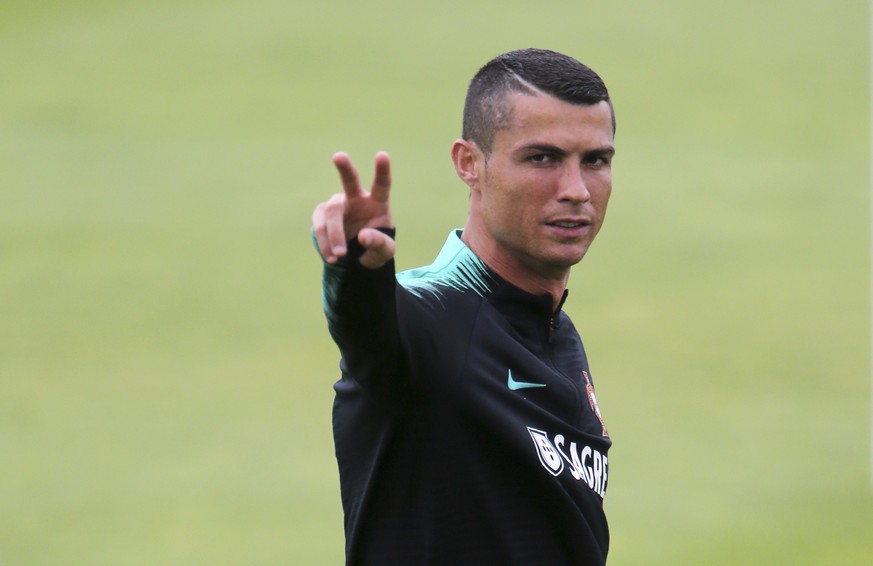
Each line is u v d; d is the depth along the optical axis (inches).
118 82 4092.0
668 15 4680.1
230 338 2479.1
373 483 433.1
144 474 1878.7
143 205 3233.3
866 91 4094.5
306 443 1988.2
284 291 2719.0
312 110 3914.9
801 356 2380.7
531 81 450.6
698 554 1574.8
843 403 2162.9
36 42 4402.1
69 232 3051.2
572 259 456.1
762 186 3393.2
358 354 397.4
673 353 2404.0
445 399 425.4
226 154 3582.7
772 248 2989.7
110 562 1583.4
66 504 1775.3
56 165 3491.6
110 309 2625.5
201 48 4370.1
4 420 2090.3
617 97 4042.8
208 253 2928.2
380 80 4143.7
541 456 438.9
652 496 1788.9
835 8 4756.4
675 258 2925.7
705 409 2146.9
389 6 4753.9
